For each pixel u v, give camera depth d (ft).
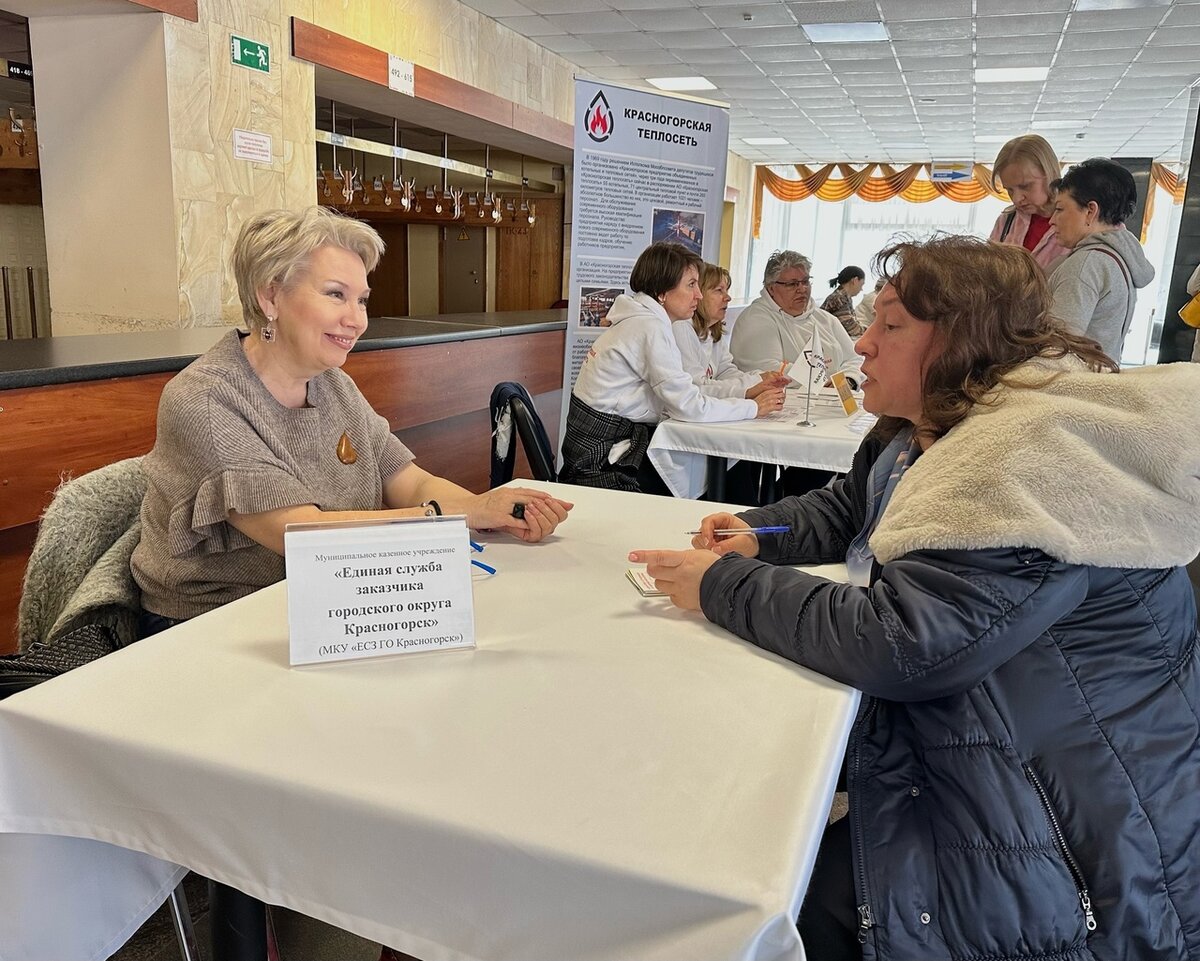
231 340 4.78
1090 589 3.10
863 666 3.04
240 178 13.56
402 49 17.52
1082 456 2.97
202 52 12.62
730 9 20.22
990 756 3.04
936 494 3.13
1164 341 14.34
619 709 2.93
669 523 5.19
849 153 43.50
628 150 12.41
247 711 2.87
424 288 31.07
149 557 4.65
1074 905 2.89
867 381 3.84
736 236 47.50
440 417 12.91
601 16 20.95
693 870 2.12
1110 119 32.48
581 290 12.61
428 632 3.34
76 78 12.55
